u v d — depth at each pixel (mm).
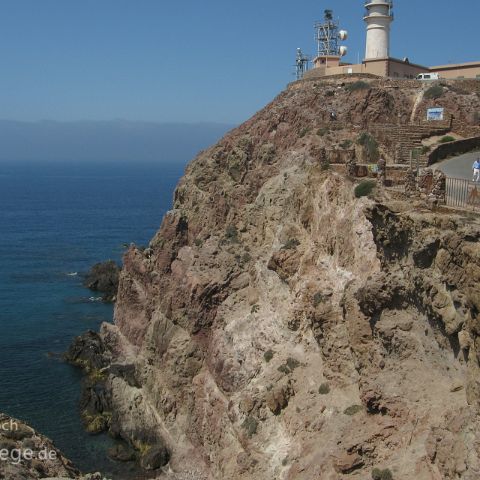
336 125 65188
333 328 41250
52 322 88062
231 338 51531
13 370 69938
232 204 64312
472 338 26859
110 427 57062
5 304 97250
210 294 56000
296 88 78312
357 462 32469
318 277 45594
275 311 49625
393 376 33812
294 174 58719
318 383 41750
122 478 49656
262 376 46375
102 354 70938
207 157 73625
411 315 34125
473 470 24734
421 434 30422
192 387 54062
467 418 26844
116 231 179125
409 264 33719
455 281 29438
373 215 35250
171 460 51062
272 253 53000
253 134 71938
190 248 65500
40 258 136125
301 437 39344
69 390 65000
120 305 75625
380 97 69562
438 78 78000
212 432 48531
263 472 40062
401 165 52188
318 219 48875
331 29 98188
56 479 34906
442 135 65312
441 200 34969
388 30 84500
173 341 57156
